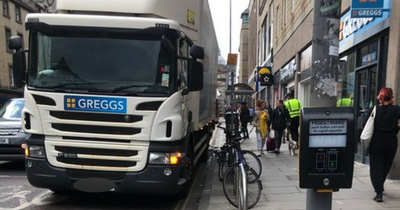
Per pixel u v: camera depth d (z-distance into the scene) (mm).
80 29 4703
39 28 4734
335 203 4746
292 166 8133
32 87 4699
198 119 6574
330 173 2811
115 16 4777
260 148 10281
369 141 4816
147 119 4531
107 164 4605
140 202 5508
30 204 5184
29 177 4707
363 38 7293
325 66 3129
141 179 4547
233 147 5617
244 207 4332
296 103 9797
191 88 4973
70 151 4613
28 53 4809
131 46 4746
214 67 10227
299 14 13586
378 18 6566
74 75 4703
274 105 21797
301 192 5695
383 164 4852
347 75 8602
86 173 4609
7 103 8812
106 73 4715
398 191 5277
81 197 5645
